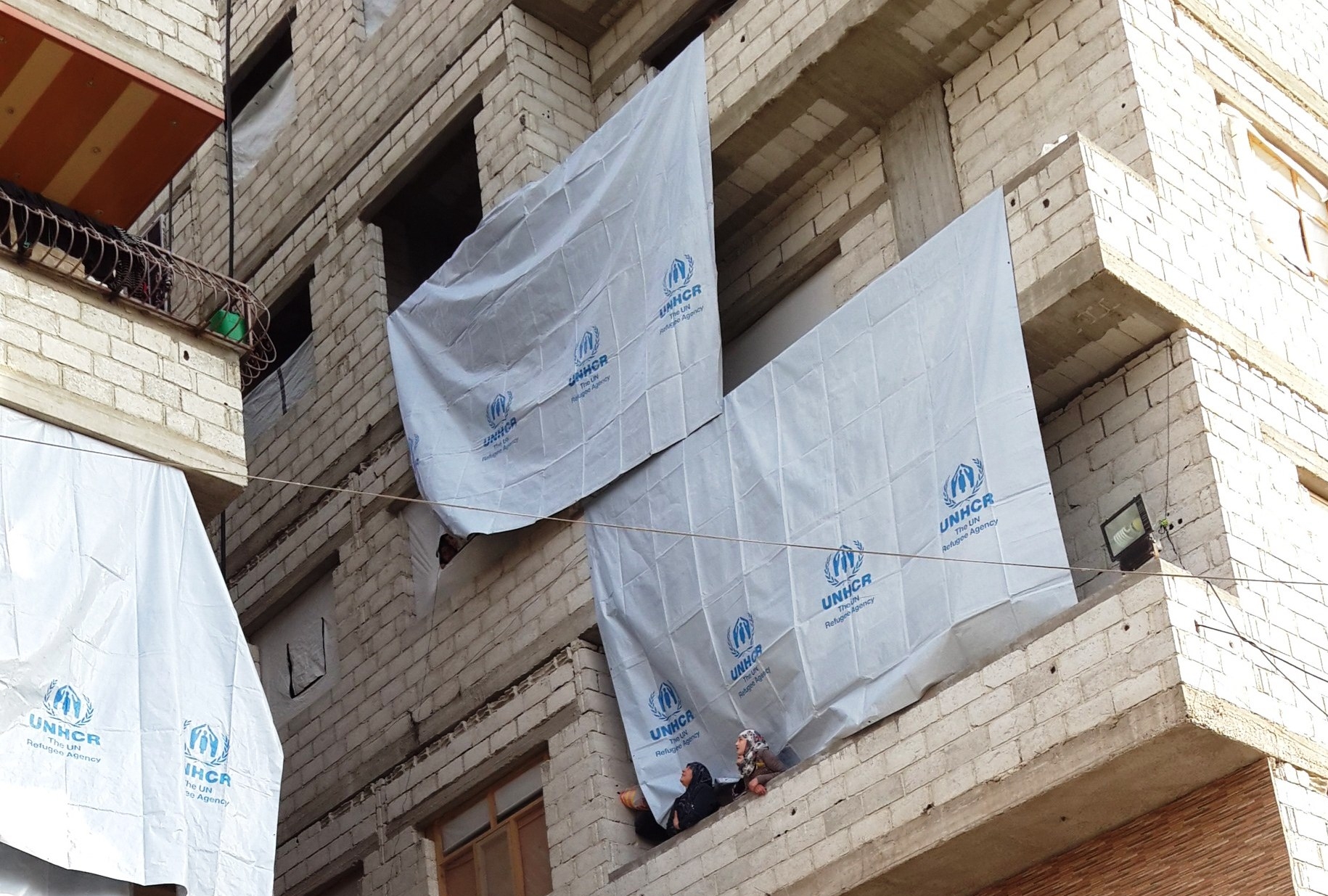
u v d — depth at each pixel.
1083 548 18.48
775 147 21.70
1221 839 16.14
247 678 17.22
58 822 15.43
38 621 15.95
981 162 20.53
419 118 26.12
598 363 21.92
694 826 19.34
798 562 19.36
